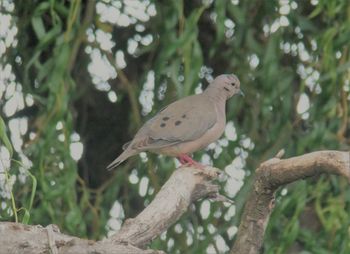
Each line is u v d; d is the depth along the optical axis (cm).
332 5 1107
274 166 784
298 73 1217
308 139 1140
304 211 1294
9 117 1206
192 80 1121
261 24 1238
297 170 769
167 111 1112
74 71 1277
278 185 796
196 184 866
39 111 1194
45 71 1127
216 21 1130
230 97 1176
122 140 1412
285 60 1234
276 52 1148
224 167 1191
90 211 1220
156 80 1178
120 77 1220
